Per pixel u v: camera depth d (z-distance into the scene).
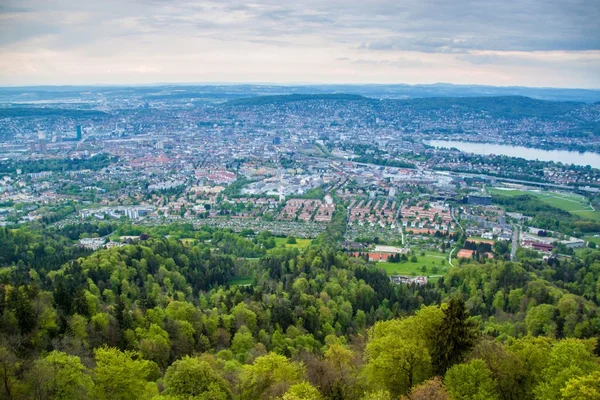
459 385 191.88
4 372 193.25
